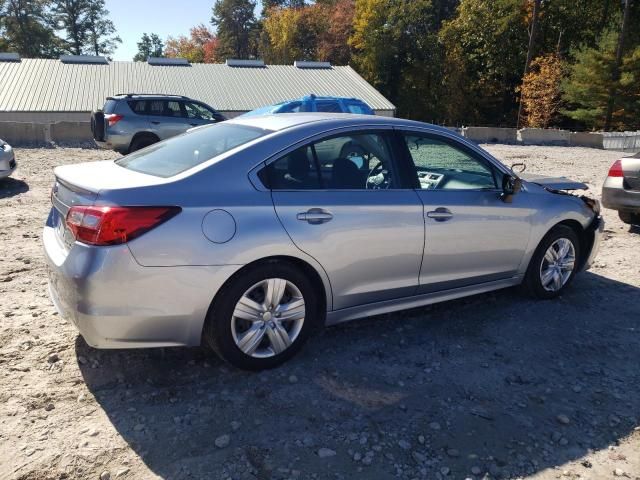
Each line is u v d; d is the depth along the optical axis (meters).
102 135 14.54
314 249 3.49
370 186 3.83
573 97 37.84
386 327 4.31
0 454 2.71
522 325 4.42
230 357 3.40
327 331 4.20
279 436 2.93
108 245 2.96
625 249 6.79
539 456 2.85
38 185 10.16
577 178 13.41
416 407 3.24
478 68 49.53
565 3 44.75
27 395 3.20
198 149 3.69
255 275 3.34
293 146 3.56
